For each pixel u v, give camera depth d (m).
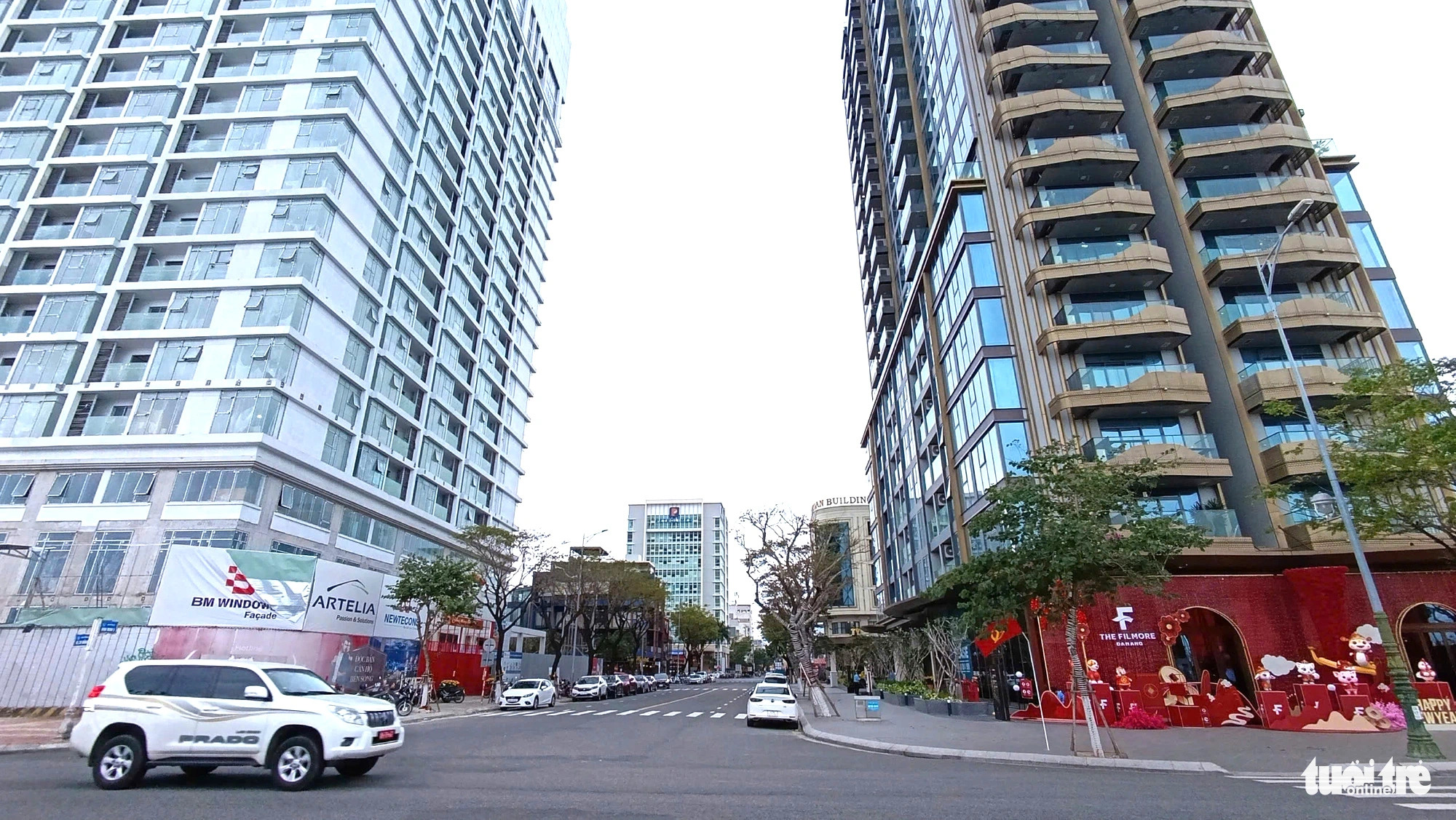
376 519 42.69
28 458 32.66
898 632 40.31
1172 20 33.00
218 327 35.56
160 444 32.72
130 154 40.00
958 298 32.47
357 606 30.77
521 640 58.12
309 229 37.69
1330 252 27.19
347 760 10.59
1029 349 28.02
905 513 44.97
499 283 65.81
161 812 8.02
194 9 44.50
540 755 14.36
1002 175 31.67
